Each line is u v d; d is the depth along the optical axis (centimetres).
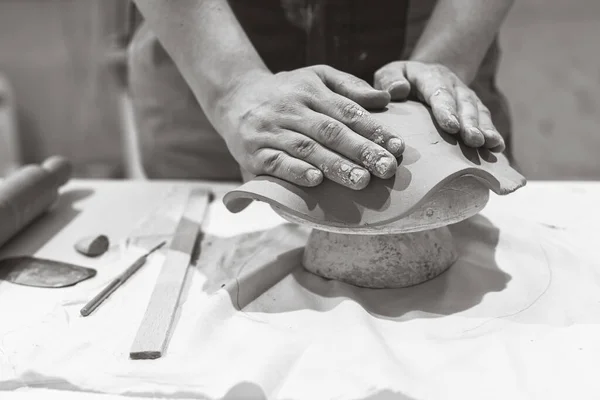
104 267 93
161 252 96
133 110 147
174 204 112
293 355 67
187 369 66
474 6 100
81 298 83
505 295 80
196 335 72
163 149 139
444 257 86
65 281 88
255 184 75
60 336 74
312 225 74
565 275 83
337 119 74
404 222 72
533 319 74
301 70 83
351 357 66
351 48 119
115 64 187
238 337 72
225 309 77
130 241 99
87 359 69
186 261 90
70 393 65
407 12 119
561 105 253
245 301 80
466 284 83
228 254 94
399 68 89
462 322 74
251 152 79
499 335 70
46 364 68
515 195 112
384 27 119
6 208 99
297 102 77
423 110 80
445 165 70
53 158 118
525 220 99
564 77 250
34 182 107
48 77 281
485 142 77
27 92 284
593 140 254
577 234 96
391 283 82
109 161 292
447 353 68
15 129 281
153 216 108
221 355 68
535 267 85
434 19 103
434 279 84
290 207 72
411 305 79
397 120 77
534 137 260
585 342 68
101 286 87
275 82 82
